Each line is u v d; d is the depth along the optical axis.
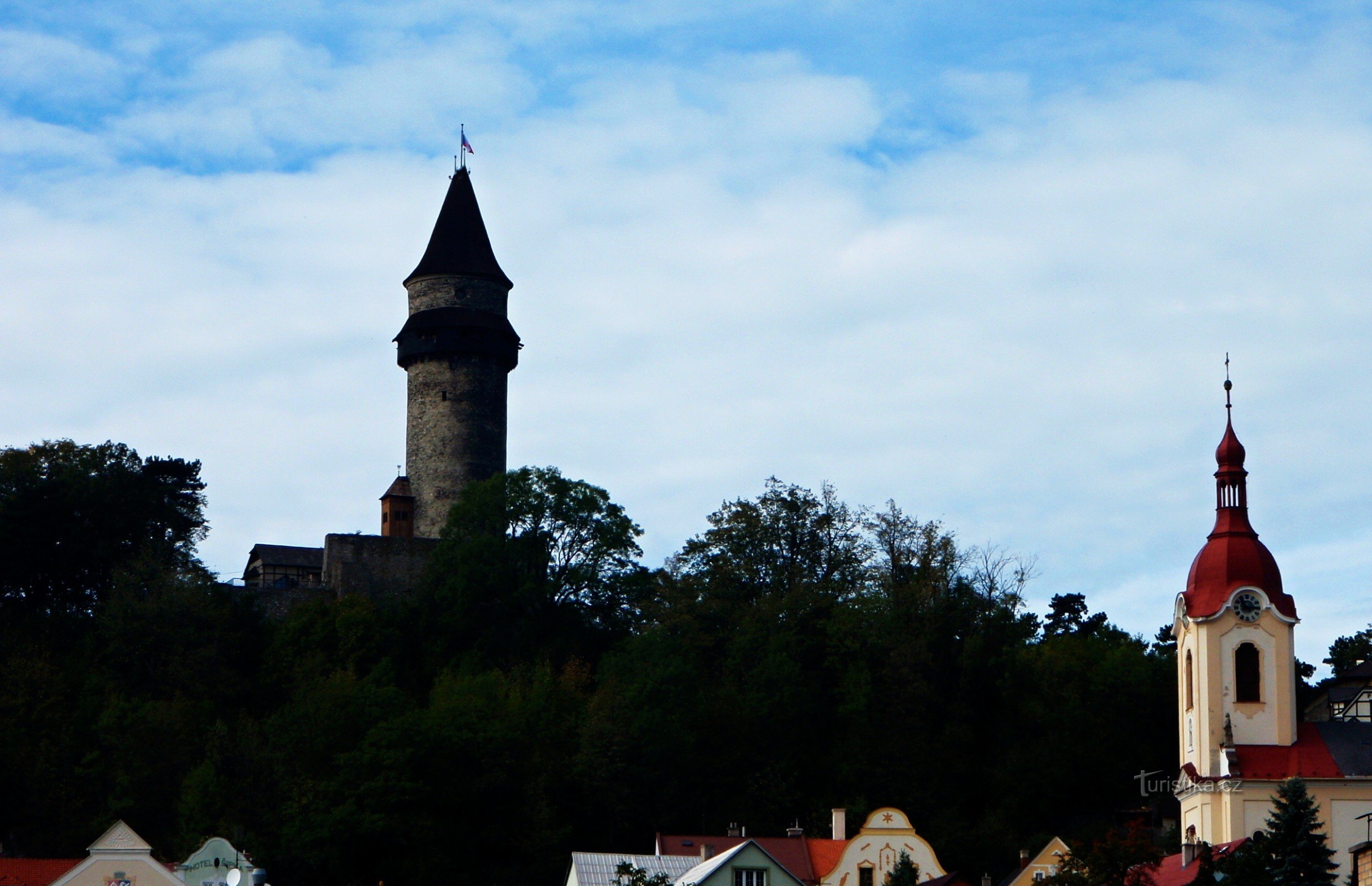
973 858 132.75
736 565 168.88
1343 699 151.38
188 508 185.12
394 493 190.38
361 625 164.25
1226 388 128.38
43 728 137.12
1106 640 175.88
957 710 147.62
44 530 168.50
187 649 155.62
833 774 143.00
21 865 97.69
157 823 128.38
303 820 124.44
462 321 192.88
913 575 160.50
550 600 173.75
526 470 181.38
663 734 138.88
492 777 130.88
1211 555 124.31
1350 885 94.00
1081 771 142.38
